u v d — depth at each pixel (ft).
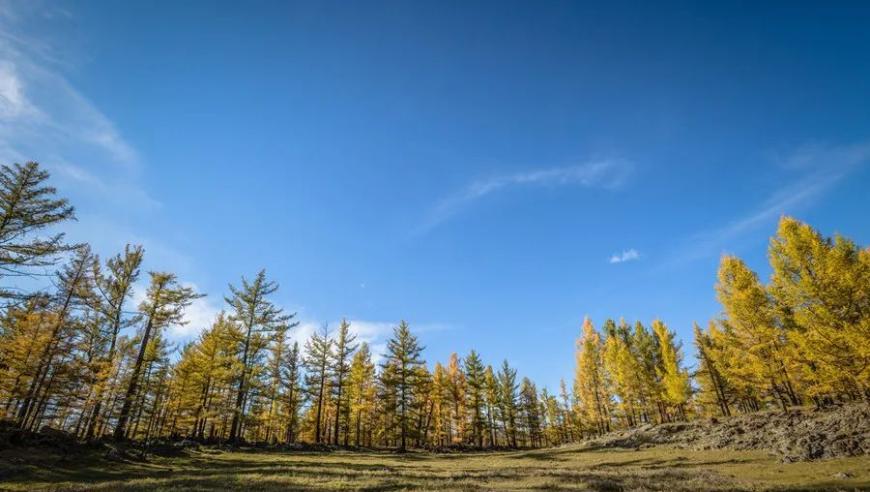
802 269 77.66
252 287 114.52
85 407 76.43
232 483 46.52
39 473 47.67
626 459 86.22
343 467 67.97
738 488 45.29
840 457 61.67
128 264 85.66
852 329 71.00
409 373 127.95
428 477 58.18
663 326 142.82
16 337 69.97
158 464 63.26
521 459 97.45
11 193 59.00
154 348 102.01
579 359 175.32
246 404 115.55
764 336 93.61
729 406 170.91
